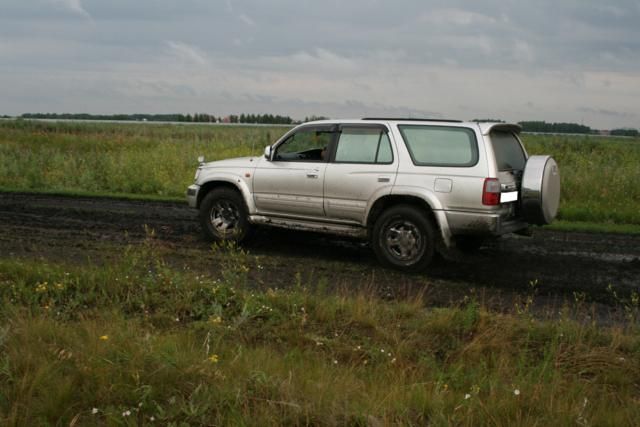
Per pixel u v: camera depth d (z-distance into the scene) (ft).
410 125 27.27
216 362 14.88
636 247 32.68
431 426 12.43
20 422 12.00
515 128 28.09
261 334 18.72
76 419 12.13
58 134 128.16
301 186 29.14
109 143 94.32
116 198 48.49
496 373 15.49
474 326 19.13
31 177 56.44
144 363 14.28
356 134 28.32
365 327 19.42
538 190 25.79
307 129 29.58
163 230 35.22
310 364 15.98
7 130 143.02
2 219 37.58
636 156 78.69
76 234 33.53
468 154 25.86
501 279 25.90
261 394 13.32
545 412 13.23
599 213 41.75
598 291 24.53
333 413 12.62
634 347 17.90
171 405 12.76
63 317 19.12
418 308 20.88
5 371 13.70
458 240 27.61
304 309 19.95
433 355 17.46
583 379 15.93
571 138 132.67
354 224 28.30
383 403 13.16
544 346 17.99
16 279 21.95
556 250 31.55
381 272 26.71
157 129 165.68
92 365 14.06
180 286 21.80
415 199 26.81
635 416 13.44
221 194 31.50
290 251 30.42
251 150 75.36
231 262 27.61
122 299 21.13
